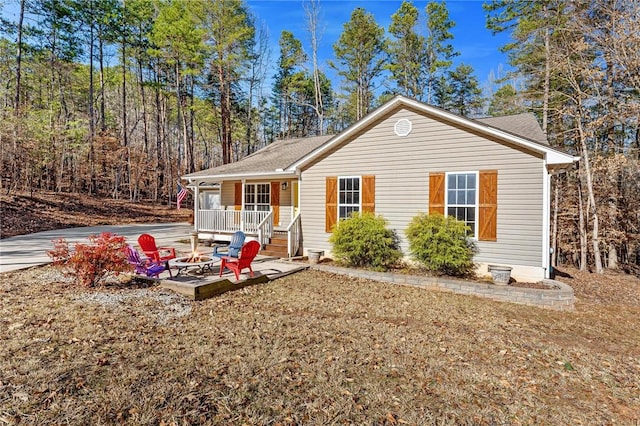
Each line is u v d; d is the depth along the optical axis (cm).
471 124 852
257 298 666
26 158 1927
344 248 943
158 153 3094
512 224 827
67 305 548
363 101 2784
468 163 875
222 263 780
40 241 1252
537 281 801
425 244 845
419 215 903
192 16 2270
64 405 287
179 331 470
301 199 1135
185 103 2955
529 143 788
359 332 502
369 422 288
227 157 2505
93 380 329
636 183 1539
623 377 395
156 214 2502
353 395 329
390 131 980
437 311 638
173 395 311
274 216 1312
